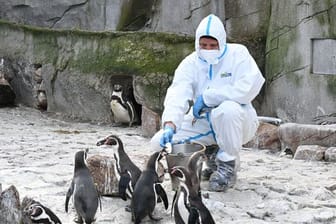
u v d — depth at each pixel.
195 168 7.15
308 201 7.90
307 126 11.49
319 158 10.89
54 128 15.14
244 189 8.31
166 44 15.41
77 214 6.82
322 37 13.15
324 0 13.08
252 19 15.26
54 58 17.38
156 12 16.95
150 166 6.84
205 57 7.83
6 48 18.73
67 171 9.44
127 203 7.57
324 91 13.12
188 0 16.17
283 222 7.06
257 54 14.93
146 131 14.03
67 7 18.94
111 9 18.11
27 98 18.34
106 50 16.16
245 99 7.87
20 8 19.70
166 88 15.02
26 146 12.14
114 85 15.94
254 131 8.23
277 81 14.20
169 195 7.79
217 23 7.79
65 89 17.06
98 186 7.72
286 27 13.99
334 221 7.19
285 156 11.48
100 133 14.41
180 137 8.09
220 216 7.21
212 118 7.86
